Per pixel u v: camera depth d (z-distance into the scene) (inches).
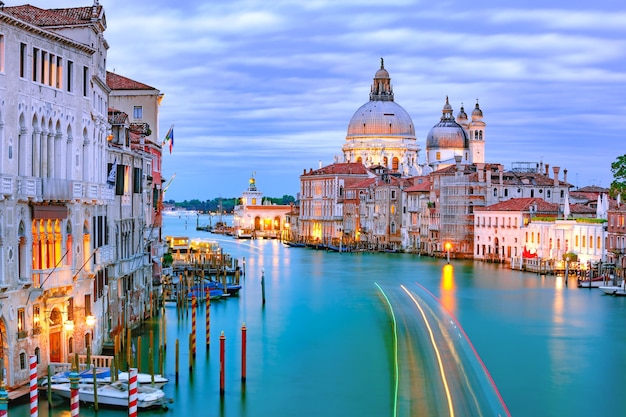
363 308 3452.3
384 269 5428.2
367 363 2356.1
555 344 2687.0
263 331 2844.5
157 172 3435.0
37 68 1847.9
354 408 1926.7
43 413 1753.2
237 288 3909.9
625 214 4404.5
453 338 2758.4
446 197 6619.1
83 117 2066.9
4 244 1727.4
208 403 1947.6
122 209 2556.6
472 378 2202.3
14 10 2100.1
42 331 1886.1
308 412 1897.1
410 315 3250.5
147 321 2930.6
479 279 4712.1
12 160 1756.9
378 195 7751.0
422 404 1942.7
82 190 2017.7
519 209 5669.3
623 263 4357.8
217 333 2773.1
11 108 1745.8
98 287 2202.3
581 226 4931.1
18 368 1795.0
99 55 2260.1
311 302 3631.9
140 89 3486.7
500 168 6387.8
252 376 2190.0
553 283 4473.4
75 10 2212.1
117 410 1808.6
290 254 7101.4
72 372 1731.1
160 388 1980.8
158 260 3380.9
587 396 2066.9
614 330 2945.4
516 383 2181.3
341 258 6569.9
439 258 6510.8
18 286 1779.0
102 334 2261.3
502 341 2728.8
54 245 1924.2
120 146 2586.1
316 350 2527.1
